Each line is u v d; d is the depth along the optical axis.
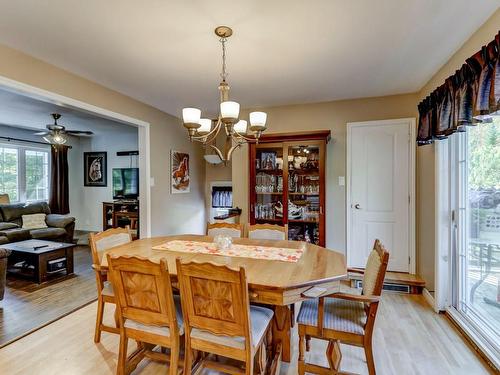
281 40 2.23
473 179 2.43
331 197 3.87
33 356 2.09
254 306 1.93
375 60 2.60
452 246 2.72
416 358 2.07
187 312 1.55
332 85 3.25
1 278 2.90
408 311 2.81
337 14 1.89
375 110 3.69
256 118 2.10
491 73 1.70
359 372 1.93
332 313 1.82
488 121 1.89
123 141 6.69
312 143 3.68
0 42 2.25
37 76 2.53
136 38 2.20
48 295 3.20
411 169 3.51
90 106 3.06
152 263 1.54
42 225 5.19
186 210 4.96
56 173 6.25
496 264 2.10
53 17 1.92
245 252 2.19
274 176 3.94
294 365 2.01
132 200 6.24
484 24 2.01
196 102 3.89
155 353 1.97
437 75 2.87
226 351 1.51
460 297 2.61
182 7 1.81
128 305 1.68
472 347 2.20
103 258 2.21
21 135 5.93
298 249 2.28
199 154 5.43
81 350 2.16
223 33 2.12
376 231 3.67
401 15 1.91
